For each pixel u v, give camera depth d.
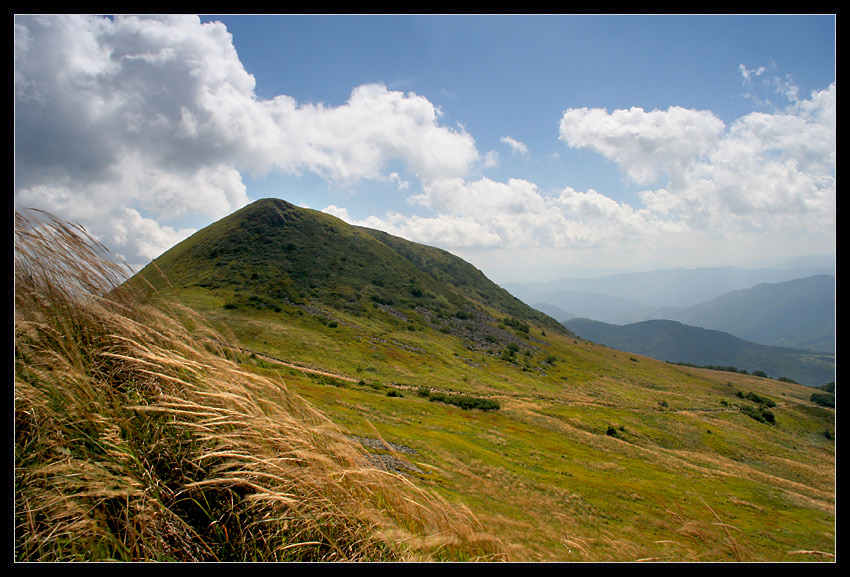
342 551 2.77
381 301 110.94
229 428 3.21
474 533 3.52
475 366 89.25
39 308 3.28
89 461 2.59
